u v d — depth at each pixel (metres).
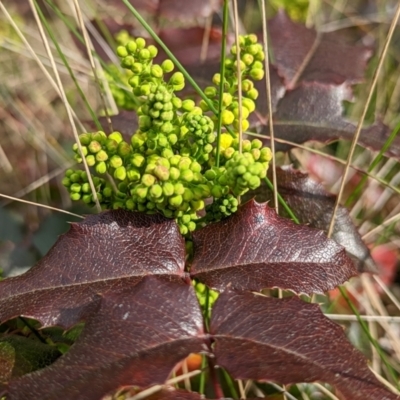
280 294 0.25
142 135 0.22
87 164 0.22
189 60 0.34
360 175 0.35
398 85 0.40
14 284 0.20
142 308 0.18
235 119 0.23
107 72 0.34
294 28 0.33
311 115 0.29
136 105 0.31
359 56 0.32
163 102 0.20
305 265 0.21
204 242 0.21
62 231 0.29
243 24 0.42
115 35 0.37
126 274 0.21
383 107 0.39
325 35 0.33
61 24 0.42
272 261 0.21
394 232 0.35
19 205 0.36
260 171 0.20
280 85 0.30
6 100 0.42
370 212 0.34
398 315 0.33
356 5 0.47
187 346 0.18
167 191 0.20
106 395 0.16
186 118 0.22
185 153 0.22
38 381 0.17
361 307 0.32
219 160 0.23
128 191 0.23
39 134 0.39
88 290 0.20
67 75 0.43
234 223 0.22
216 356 0.18
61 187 0.37
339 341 0.18
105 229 0.21
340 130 0.28
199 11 0.35
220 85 0.22
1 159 0.39
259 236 0.21
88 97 0.42
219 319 0.18
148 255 0.21
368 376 0.17
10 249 0.29
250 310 0.19
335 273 0.21
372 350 0.30
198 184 0.21
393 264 0.34
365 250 0.26
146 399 0.19
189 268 0.22
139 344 0.18
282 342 0.18
